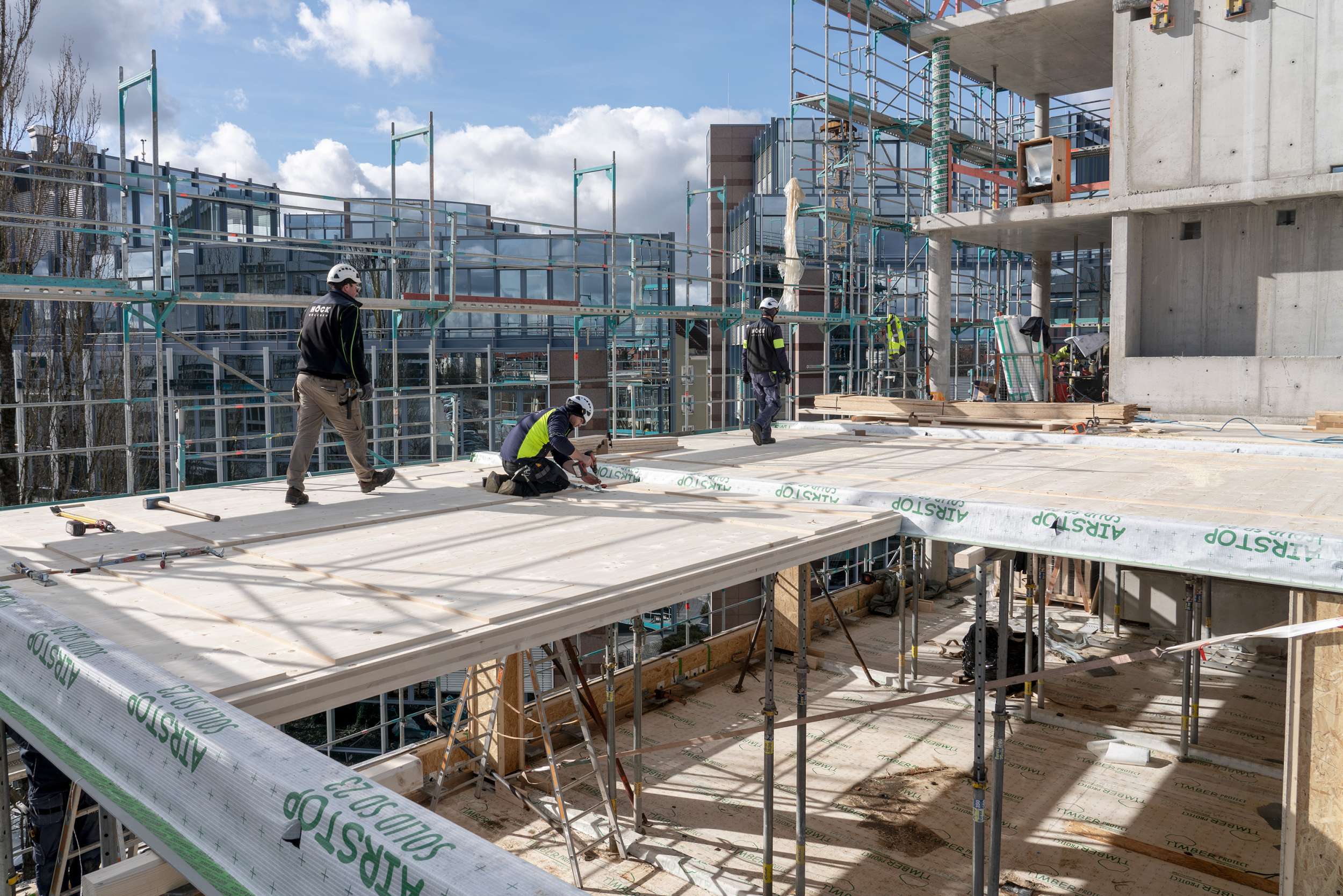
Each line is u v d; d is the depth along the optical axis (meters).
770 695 6.23
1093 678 10.82
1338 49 12.98
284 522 6.25
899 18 19.11
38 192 16.66
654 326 21.62
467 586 4.48
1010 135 24.48
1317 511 5.86
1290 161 13.45
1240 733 9.22
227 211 20.09
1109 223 16.59
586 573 4.74
